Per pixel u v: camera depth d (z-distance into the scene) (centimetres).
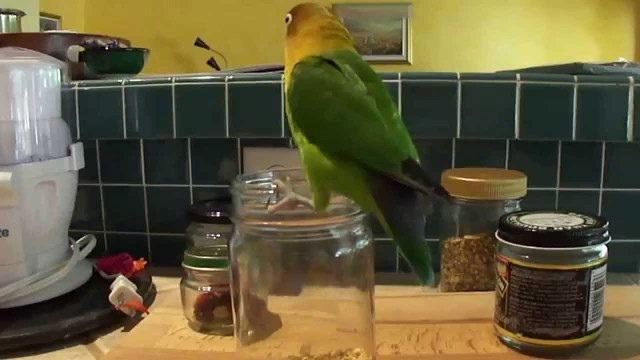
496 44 245
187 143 83
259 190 53
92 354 60
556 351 54
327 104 55
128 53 94
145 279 75
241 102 78
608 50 255
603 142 77
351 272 53
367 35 230
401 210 53
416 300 70
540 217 58
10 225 65
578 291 53
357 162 55
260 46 201
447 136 75
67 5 150
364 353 52
